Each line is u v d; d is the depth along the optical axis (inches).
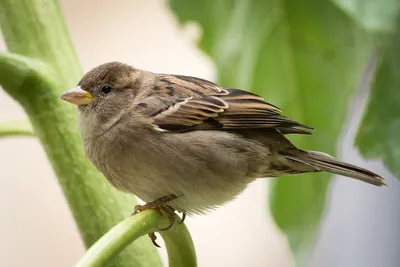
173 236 93.2
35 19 93.8
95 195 93.6
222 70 97.0
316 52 96.3
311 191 96.8
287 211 96.8
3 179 112.7
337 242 108.6
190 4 97.0
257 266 118.9
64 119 93.7
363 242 108.2
